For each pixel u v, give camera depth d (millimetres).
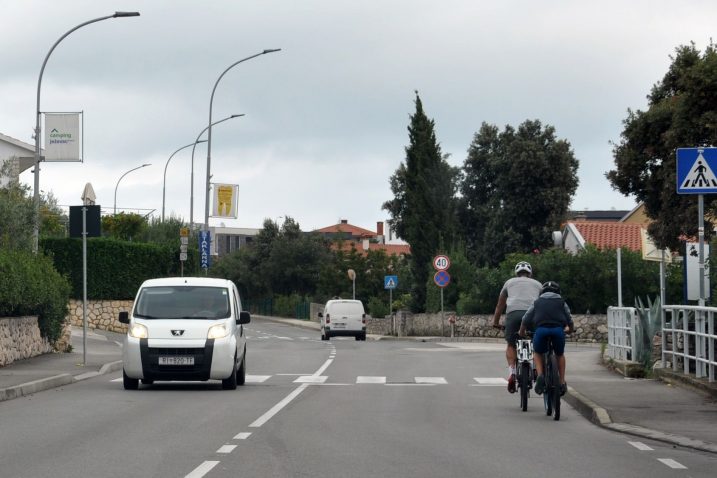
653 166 39312
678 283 57625
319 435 17422
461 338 66062
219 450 15516
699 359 24312
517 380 22172
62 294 41062
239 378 28703
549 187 99750
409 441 16703
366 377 31891
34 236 43938
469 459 14711
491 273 67125
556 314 20344
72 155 42562
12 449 15641
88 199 34969
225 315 28156
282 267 134125
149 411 21391
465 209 103938
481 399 24547
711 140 35375
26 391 25484
